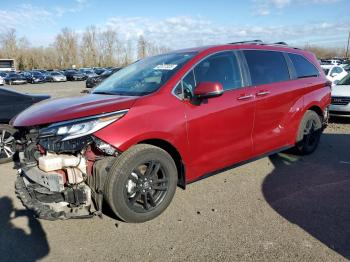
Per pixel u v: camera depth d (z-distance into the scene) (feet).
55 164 10.67
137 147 11.46
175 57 14.46
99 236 11.34
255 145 15.34
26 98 20.97
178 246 10.66
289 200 13.71
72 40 312.09
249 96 14.71
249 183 15.56
